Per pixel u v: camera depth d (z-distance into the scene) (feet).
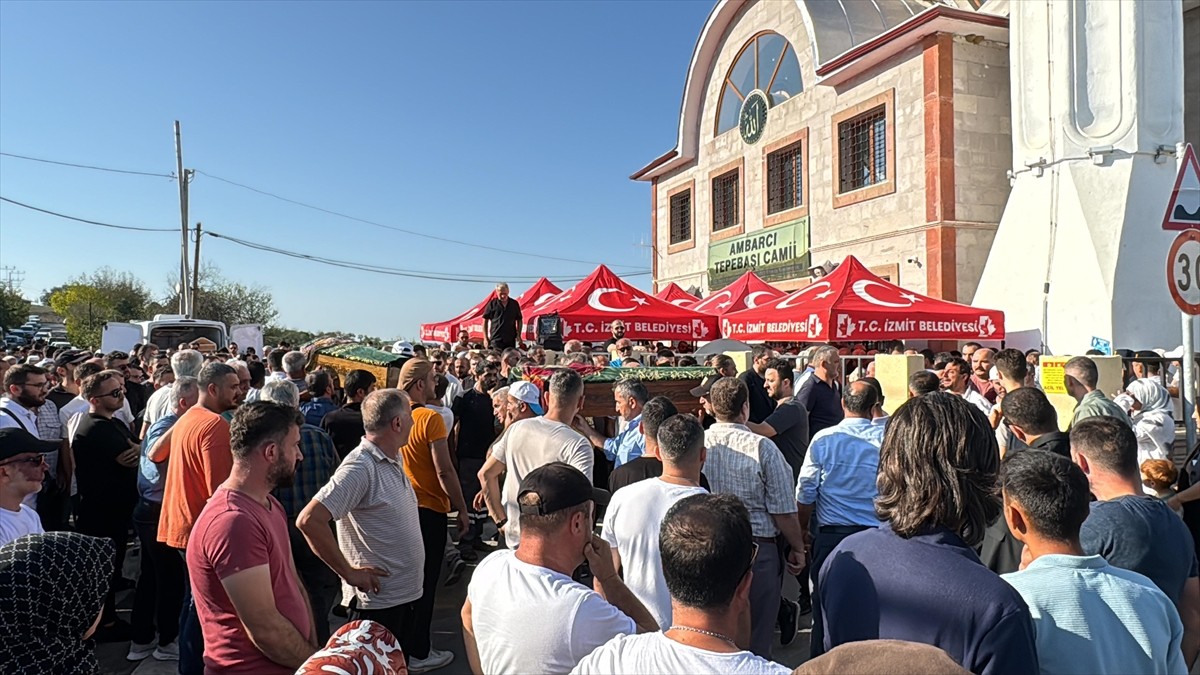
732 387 14.58
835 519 14.07
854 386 14.84
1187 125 54.24
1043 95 46.14
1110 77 43.42
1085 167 43.86
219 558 9.28
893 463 7.06
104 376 17.99
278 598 9.77
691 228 85.71
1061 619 6.53
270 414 10.11
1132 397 20.24
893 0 67.46
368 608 13.19
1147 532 8.25
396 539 13.33
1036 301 45.29
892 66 57.16
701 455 11.64
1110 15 43.29
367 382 20.11
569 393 15.58
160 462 15.80
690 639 5.93
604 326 40.91
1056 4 45.01
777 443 18.54
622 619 7.77
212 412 13.93
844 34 63.41
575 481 8.34
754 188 74.08
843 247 62.39
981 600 6.09
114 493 17.74
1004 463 7.34
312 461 15.01
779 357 24.40
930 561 6.51
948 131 52.90
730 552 5.93
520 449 15.12
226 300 183.62
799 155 68.28
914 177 55.21
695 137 84.53
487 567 8.32
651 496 11.26
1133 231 41.83
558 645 7.50
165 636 16.02
